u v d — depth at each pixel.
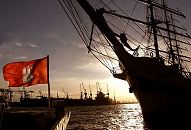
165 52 35.28
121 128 40.19
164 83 29.27
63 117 17.67
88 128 41.84
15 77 13.55
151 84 29.17
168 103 29.73
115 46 27.00
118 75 32.56
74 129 40.38
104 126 45.59
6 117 12.66
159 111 29.97
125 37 26.08
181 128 29.03
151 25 33.59
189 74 31.66
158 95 29.42
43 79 13.55
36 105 96.56
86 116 93.62
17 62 13.66
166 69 29.78
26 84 13.56
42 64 13.58
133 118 74.06
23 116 12.91
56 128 11.18
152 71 29.09
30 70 13.57
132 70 28.61
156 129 29.88
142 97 30.05
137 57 28.92
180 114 29.94
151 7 35.12
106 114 109.94
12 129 12.52
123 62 28.39
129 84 32.00
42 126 13.52
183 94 29.83
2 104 9.60
